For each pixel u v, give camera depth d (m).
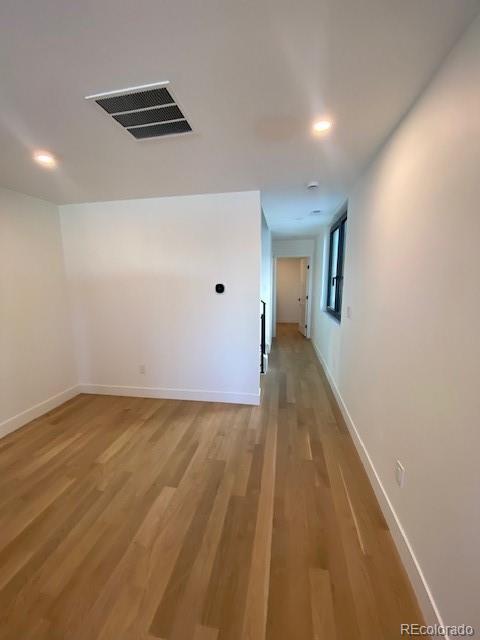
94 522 1.71
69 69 1.15
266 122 1.58
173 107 1.43
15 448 2.47
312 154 2.00
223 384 3.36
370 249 2.13
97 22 0.94
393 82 1.26
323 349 4.74
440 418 1.15
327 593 1.31
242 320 3.19
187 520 1.72
